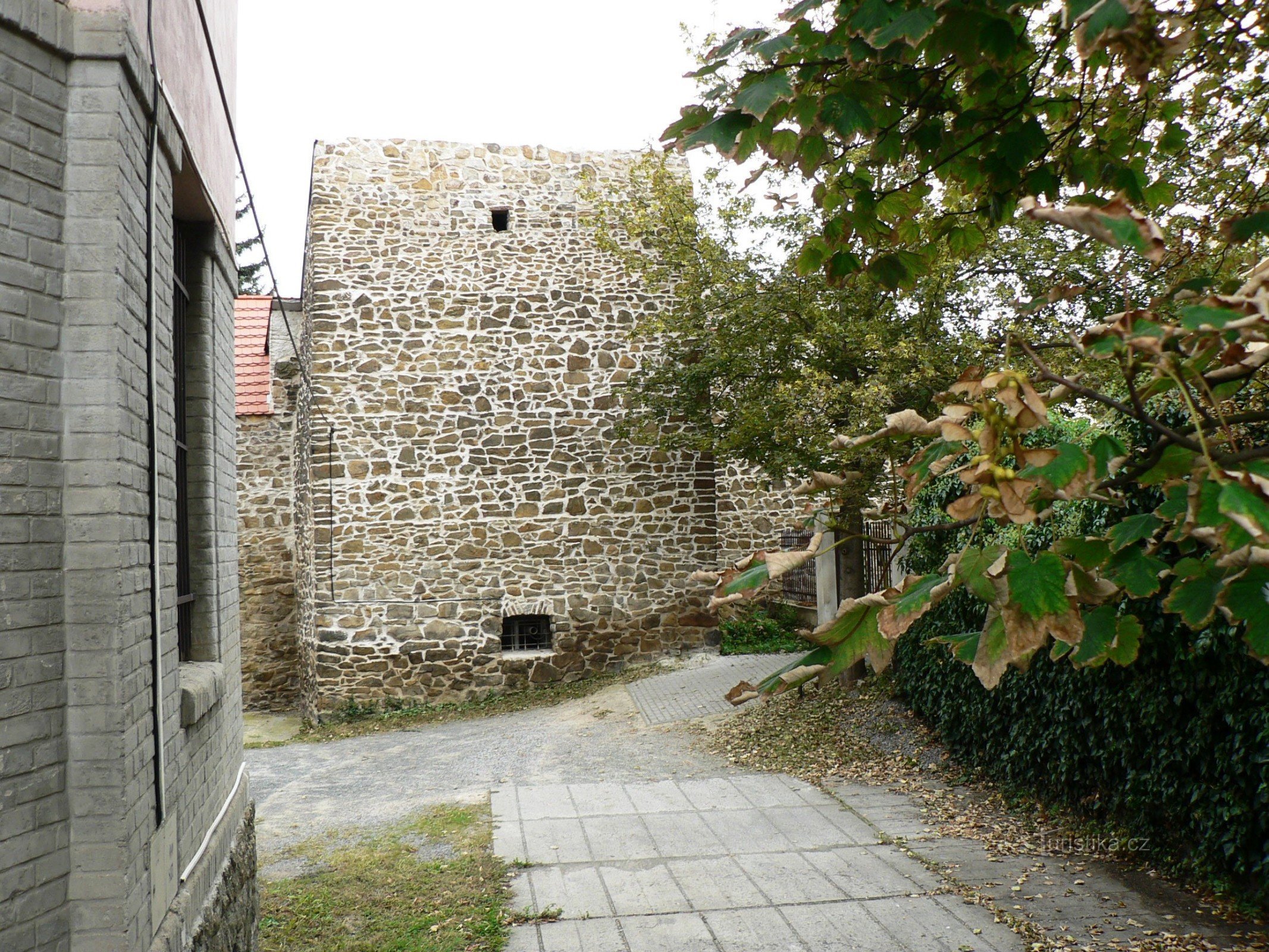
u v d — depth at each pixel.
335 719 12.55
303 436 13.76
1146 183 2.98
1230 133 4.29
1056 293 1.72
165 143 3.46
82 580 2.70
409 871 6.21
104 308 2.75
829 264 3.12
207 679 3.88
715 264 10.62
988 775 7.72
